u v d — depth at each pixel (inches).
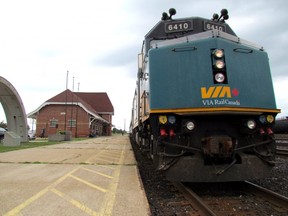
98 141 1073.5
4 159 424.2
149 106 230.1
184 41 238.5
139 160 448.1
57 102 1801.2
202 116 224.4
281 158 457.4
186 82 223.0
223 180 211.0
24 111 874.1
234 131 229.8
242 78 225.1
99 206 180.9
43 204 185.0
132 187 234.7
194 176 212.2
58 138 1078.4
